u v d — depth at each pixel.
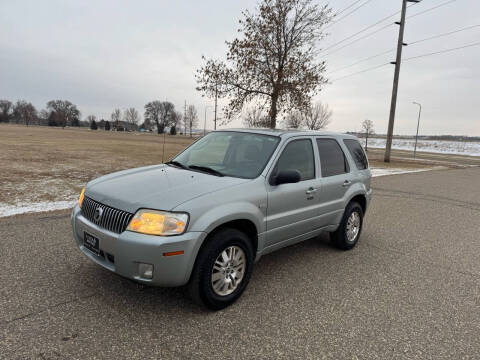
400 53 24.86
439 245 5.74
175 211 2.84
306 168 4.23
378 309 3.41
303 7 18.17
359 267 4.52
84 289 3.45
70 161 16.06
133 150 27.11
